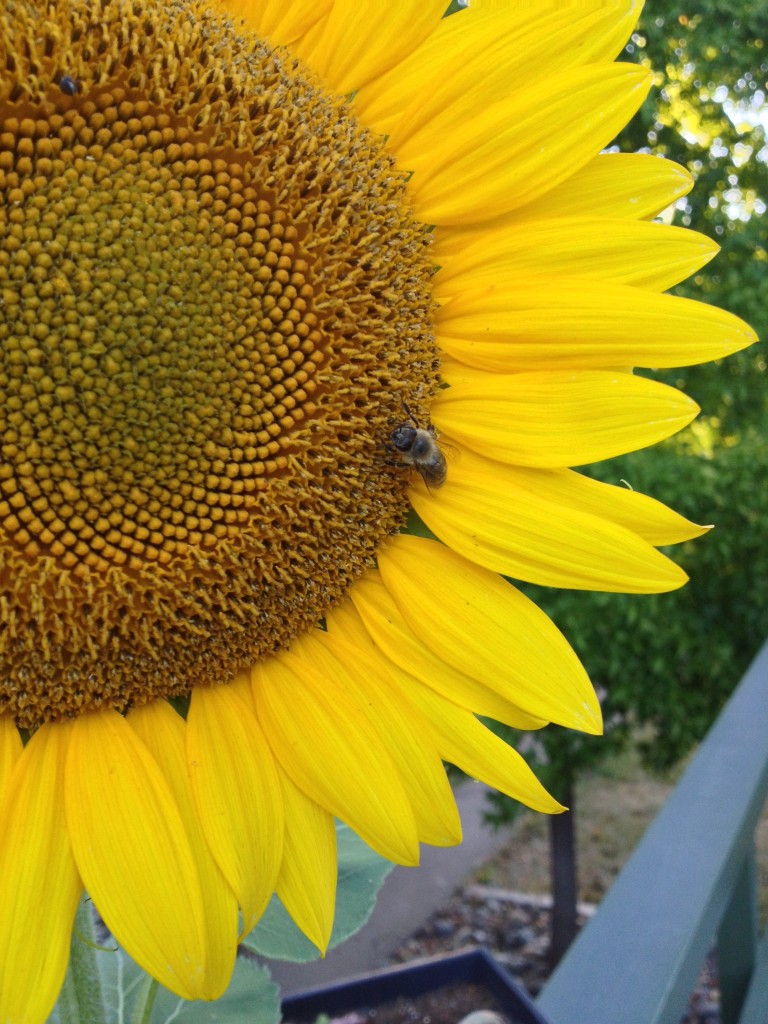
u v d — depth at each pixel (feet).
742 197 2.27
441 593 0.55
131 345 0.48
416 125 0.55
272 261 0.51
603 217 0.54
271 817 0.50
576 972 0.59
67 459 0.48
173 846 0.48
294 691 0.53
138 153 0.48
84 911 0.56
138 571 0.50
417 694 0.54
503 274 0.54
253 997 0.71
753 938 0.87
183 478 0.50
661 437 0.52
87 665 0.50
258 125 0.51
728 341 0.51
